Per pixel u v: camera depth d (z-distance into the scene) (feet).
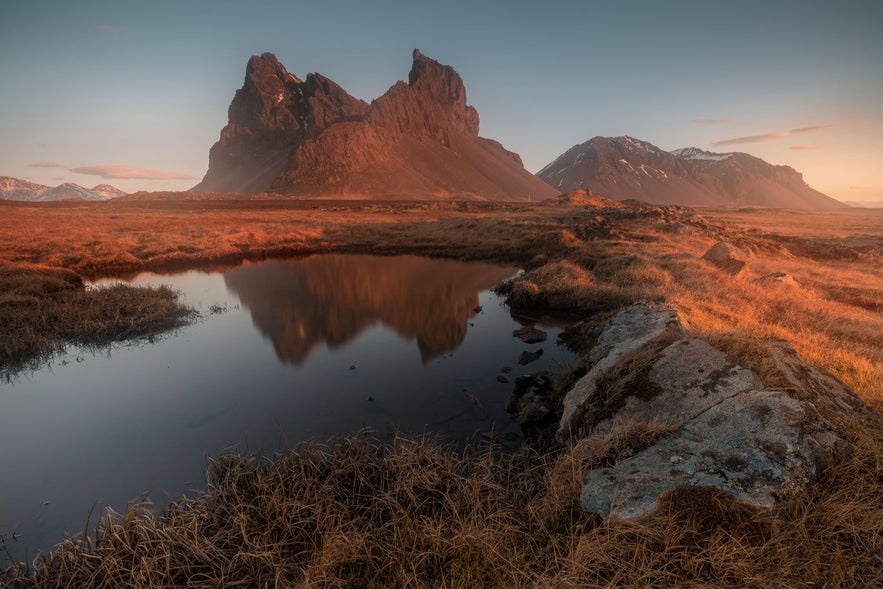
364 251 100.17
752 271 61.67
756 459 12.23
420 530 13.48
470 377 29.07
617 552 11.15
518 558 11.72
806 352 25.30
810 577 9.83
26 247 88.43
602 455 14.66
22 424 23.24
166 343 36.83
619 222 123.75
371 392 26.89
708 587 9.77
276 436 21.71
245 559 12.56
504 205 363.56
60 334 37.50
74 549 13.03
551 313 45.78
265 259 89.40
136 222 162.20
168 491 17.58
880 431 13.93
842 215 339.57
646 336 21.36
